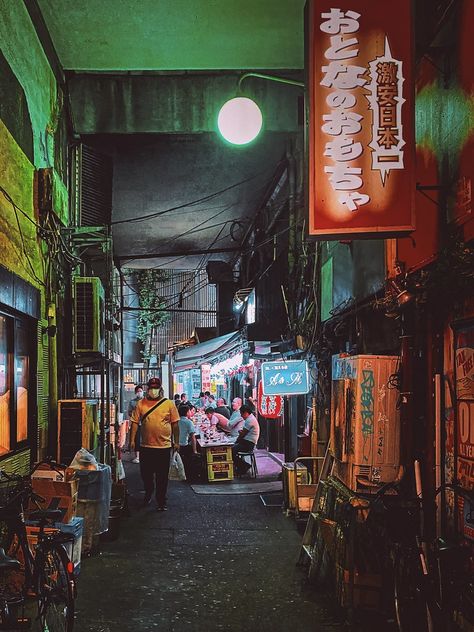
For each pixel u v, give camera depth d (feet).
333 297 32.30
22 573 17.17
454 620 15.01
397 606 15.46
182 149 43.75
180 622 17.65
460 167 16.35
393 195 17.31
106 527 25.07
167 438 33.32
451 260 15.29
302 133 39.29
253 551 25.03
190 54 31.45
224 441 45.52
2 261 21.49
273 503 34.76
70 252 34.12
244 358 56.18
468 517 15.24
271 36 29.84
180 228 61.98
